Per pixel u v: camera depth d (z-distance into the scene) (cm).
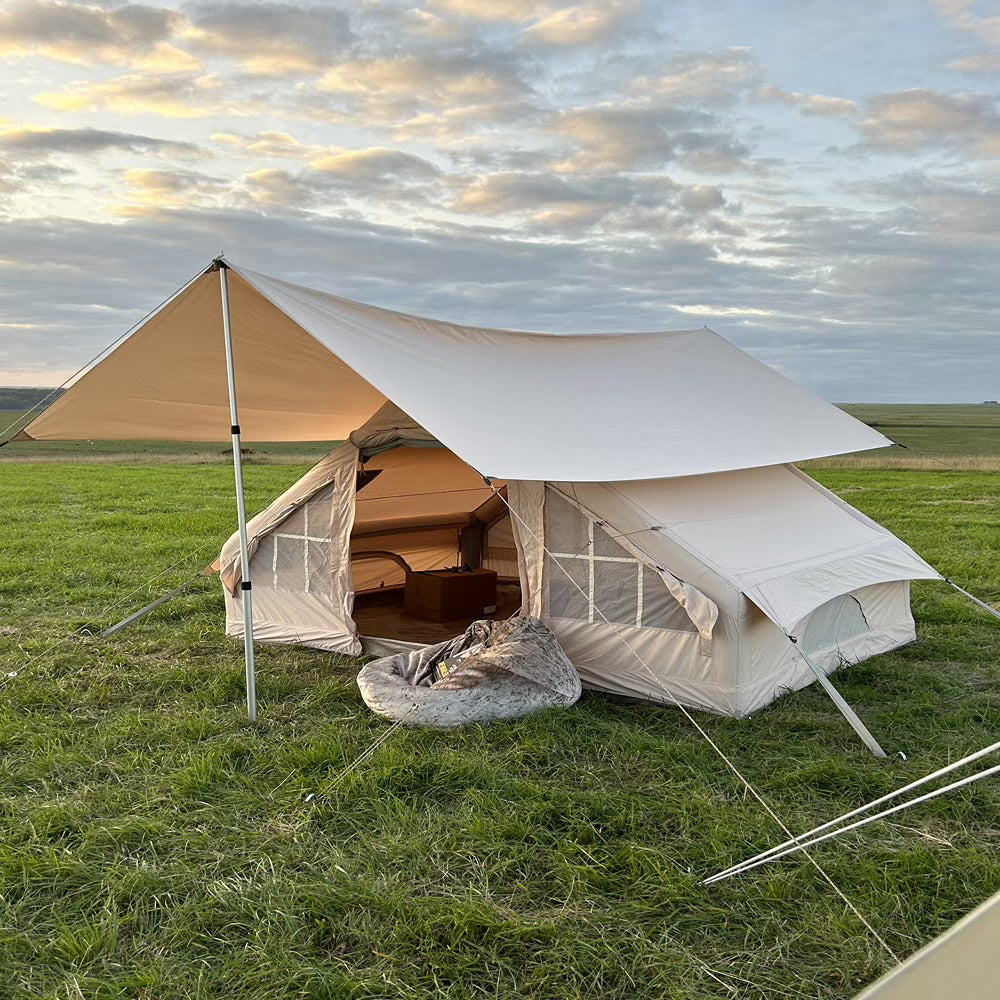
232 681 587
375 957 297
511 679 511
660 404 689
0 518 1499
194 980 284
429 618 747
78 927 312
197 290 547
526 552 598
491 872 346
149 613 810
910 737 499
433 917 312
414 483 819
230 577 720
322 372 664
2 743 486
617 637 566
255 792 423
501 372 638
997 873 340
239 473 535
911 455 3444
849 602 642
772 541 594
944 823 391
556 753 462
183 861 356
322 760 455
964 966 112
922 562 682
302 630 694
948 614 800
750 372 818
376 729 502
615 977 287
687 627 541
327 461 679
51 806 400
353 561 846
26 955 298
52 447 4050
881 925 312
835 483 2203
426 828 384
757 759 463
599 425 616
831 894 332
